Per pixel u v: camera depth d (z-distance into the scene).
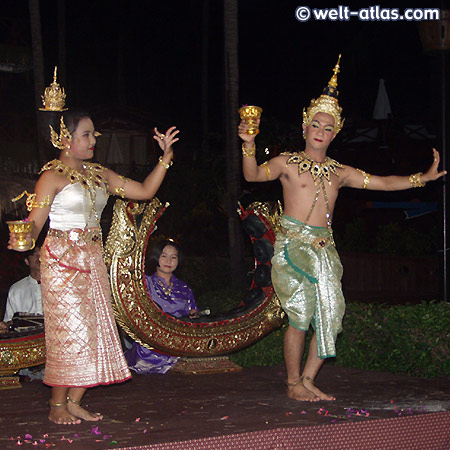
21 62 21.91
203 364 6.56
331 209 5.48
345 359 6.93
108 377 4.67
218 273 15.09
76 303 4.62
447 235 8.27
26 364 5.87
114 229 5.81
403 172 24.08
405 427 4.69
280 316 6.47
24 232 4.32
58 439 4.19
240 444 4.25
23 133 28.50
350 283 20.86
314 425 4.46
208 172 21.16
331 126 5.43
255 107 5.19
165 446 4.06
